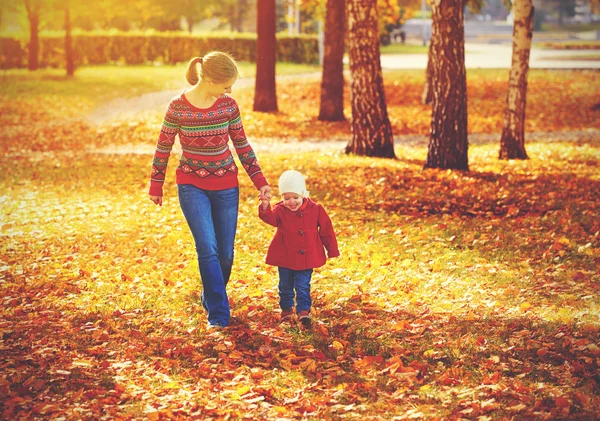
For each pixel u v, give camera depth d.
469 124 26.48
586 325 6.07
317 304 7.00
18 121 26.00
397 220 10.70
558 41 70.06
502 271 8.05
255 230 10.15
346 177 14.49
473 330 6.17
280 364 5.51
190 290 7.46
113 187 14.30
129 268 8.43
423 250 9.00
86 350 5.76
